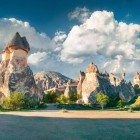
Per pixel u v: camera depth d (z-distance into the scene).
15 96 107.12
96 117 54.97
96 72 162.00
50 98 157.62
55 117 54.44
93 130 34.03
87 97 149.25
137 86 191.25
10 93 121.81
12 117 53.75
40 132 31.73
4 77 127.62
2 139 26.69
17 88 124.19
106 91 155.00
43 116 57.06
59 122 43.62
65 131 32.88
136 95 167.62
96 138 28.39
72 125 39.25
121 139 28.27
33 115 60.59
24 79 127.69
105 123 42.47
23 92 124.00
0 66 132.75
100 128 36.03
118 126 38.53
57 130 33.66
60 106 116.31
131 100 157.12
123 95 161.75
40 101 129.75
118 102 138.38
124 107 124.12
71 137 28.70
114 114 66.44
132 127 37.59
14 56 131.50
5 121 44.59
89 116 57.94
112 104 137.50
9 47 133.25
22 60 132.38
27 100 112.06
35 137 28.20
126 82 173.62
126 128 36.47
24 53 133.75
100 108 122.75
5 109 99.94
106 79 163.50
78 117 54.75
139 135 30.84
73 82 186.25
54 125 39.06
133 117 55.25
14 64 129.88
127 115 62.41
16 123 41.25
